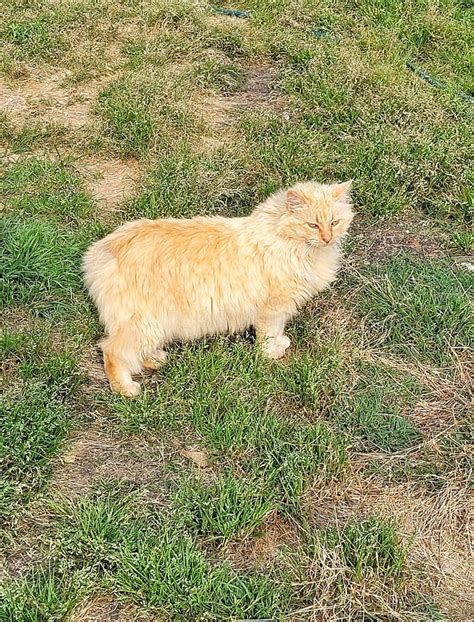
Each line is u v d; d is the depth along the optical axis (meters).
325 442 0.98
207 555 0.85
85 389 1.06
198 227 1.09
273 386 1.06
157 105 1.73
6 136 1.65
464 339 1.18
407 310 1.21
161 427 1.00
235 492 0.89
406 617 0.79
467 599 0.83
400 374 1.13
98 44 2.05
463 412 1.06
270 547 0.87
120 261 1.04
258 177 1.55
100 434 1.00
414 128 1.68
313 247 1.09
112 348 1.04
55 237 1.30
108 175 1.58
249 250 1.08
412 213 1.51
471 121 1.78
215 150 1.64
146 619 0.78
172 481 0.94
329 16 2.25
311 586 0.81
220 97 1.91
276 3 2.33
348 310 1.24
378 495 0.94
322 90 1.84
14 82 1.89
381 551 0.84
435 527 0.91
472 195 1.50
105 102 1.75
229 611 0.78
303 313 1.24
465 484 0.95
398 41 2.16
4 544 0.84
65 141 1.65
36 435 0.93
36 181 1.49
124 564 0.80
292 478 0.92
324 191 1.09
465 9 2.43
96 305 1.10
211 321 1.10
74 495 0.91
